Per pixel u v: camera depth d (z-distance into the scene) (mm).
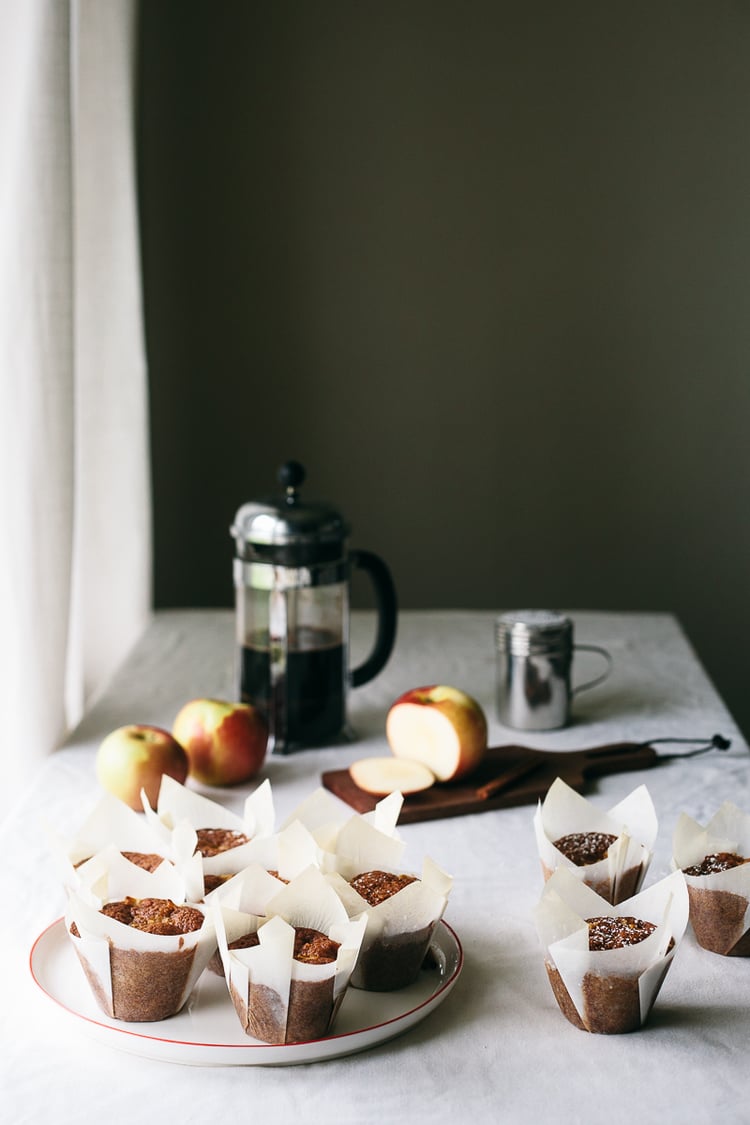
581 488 2611
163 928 1062
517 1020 1091
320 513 1525
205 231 2510
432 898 1089
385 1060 1054
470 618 2111
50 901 1229
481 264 2535
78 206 1899
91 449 1966
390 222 2518
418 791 1415
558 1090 1030
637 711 1677
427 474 2604
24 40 1508
